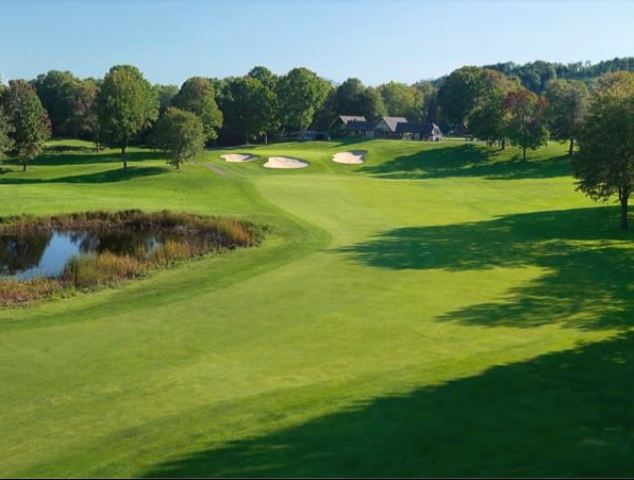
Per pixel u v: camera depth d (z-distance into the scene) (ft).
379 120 492.95
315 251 103.19
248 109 416.87
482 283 81.87
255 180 200.44
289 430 37.19
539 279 84.58
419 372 48.57
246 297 74.90
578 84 328.70
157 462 34.09
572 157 136.98
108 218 142.92
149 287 82.43
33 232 134.21
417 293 76.33
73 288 82.74
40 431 40.47
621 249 107.14
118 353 55.52
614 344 55.93
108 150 343.87
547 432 35.22
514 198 179.93
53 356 54.80
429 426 36.55
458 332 60.90
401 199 170.19
